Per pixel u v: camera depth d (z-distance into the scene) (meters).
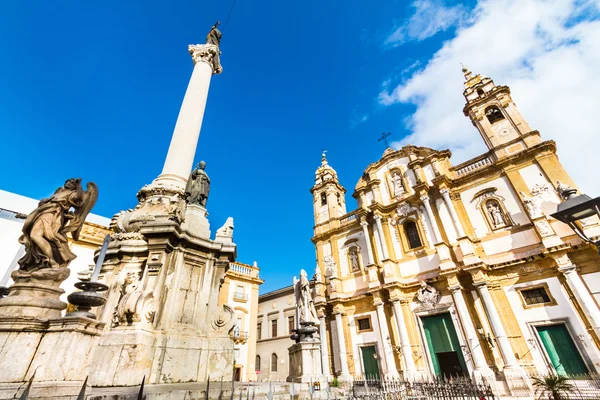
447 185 20.81
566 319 14.44
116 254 7.91
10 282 15.56
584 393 12.26
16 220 19.23
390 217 23.56
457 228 19.11
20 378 3.57
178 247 7.63
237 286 27.09
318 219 29.80
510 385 13.97
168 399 4.20
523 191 17.98
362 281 23.03
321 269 26.22
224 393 4.93
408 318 19.28
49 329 3.98
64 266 5.01
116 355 5.58
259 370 31.47
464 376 15.42
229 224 9.77
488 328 16.23
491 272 17.25
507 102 21.64
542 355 14.47
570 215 5.04
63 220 5.21
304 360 8.98
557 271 15.35
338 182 31.62
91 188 5.67
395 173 25.59
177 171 10.62
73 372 3.86
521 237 17.31
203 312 7.53
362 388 16.09
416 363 17.84
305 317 10.44
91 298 4.44
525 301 16.00
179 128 11.61
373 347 20.23
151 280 6.90
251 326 26.45
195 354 6.69
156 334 6.29
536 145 18.20
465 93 25.09
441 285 18.75
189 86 12.94
